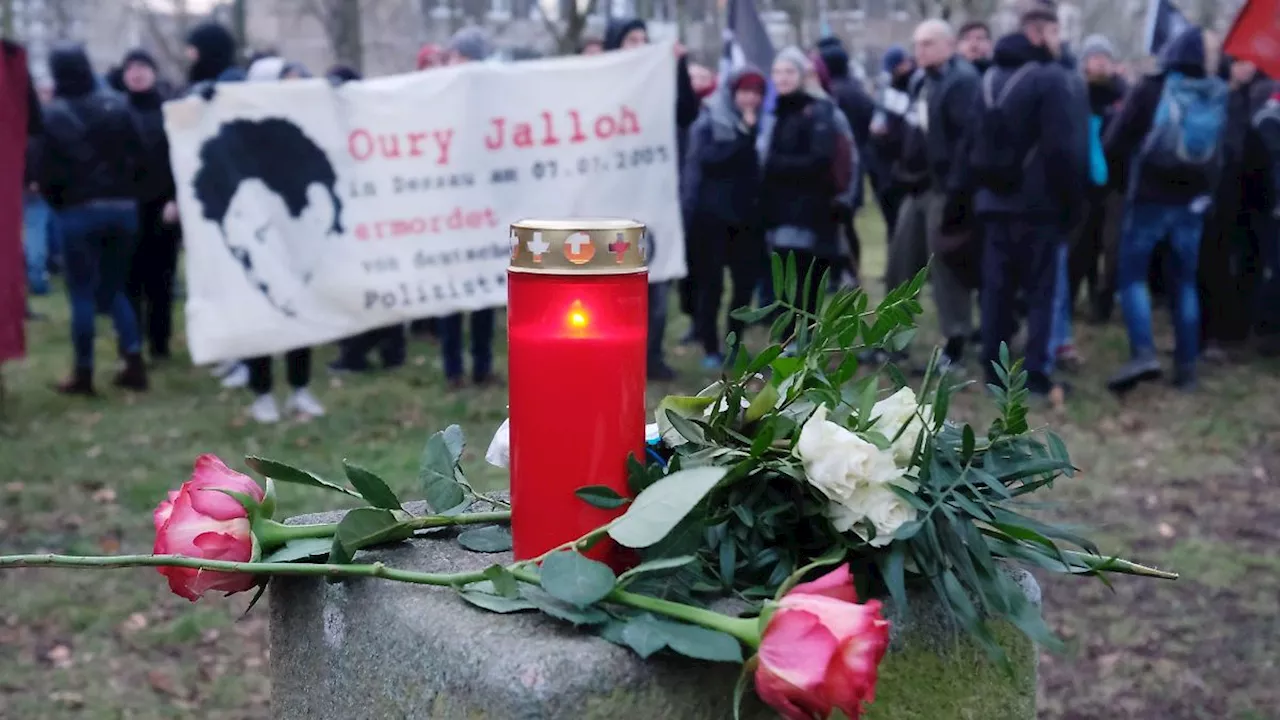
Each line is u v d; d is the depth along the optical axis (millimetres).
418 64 6953
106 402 6320
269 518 1307
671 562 1099
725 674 1108
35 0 26859
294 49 25281
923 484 1189
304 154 5355
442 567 1275
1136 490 4695
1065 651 1156
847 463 1128
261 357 5668
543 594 1128
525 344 1162
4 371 7262
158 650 3369
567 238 1146
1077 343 7523
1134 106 5836
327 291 5469
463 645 1092
